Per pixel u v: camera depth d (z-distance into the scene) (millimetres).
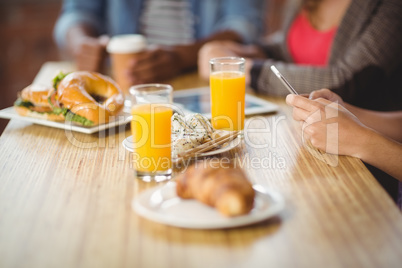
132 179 822
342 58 1293
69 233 688
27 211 739
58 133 1028
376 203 745
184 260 637
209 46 1498
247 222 677
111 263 633
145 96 800
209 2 1987
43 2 2799
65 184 812
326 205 743
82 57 1539
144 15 1999
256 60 1424
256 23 1902
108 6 2012
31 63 2895
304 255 643
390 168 903
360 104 1290
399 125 1058
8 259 643
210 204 701
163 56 1464
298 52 1564
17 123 1093
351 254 643
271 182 812
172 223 675
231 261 634
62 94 1013
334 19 1467
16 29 2787
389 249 650
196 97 1249
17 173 851
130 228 695
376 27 1229
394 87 1271
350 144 903
